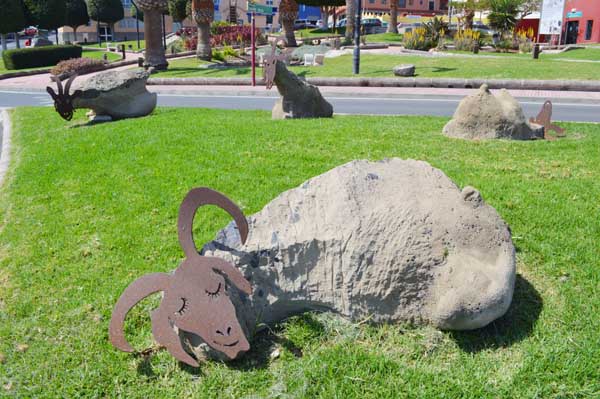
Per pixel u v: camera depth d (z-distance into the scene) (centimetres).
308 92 1109
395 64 2309
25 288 478
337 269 370
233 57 2870
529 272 437
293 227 383
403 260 351
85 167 766
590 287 410
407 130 937
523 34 3105
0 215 641
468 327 345
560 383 323
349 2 3334
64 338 407
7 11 3575
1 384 365
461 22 4422
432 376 333
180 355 349
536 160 726
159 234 551
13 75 2839
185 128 967
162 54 2511
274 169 702
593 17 3559
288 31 3231
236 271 351
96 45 5053
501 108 859
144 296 350
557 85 1709
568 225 503
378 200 380
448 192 387
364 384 332
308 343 372
